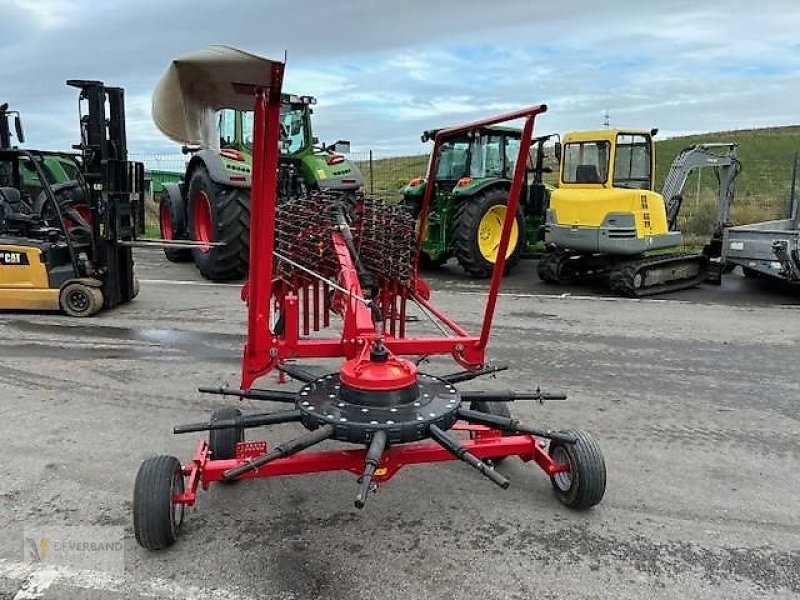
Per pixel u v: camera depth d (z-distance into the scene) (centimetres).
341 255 413
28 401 470
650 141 948
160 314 735
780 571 285
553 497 343
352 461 295
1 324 686
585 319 749
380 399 288
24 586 268
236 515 322
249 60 262
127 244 727
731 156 1001
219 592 266
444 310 782
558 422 446
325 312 468
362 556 291
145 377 524
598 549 299
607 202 878
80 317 716
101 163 705
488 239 1019
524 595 267
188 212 1003
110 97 706
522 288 943
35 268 711
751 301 870
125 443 401
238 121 968
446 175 1046
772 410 474
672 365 578
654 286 916
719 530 316
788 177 2309
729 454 401
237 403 470
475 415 309
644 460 391
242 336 648
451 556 292
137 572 277
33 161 703
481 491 349
